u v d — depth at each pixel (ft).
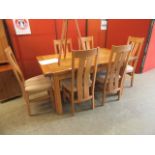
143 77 10.69
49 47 10.98
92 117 6.77
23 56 10.19
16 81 8.14
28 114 7.13
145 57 10.73
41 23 9.98
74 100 6.77
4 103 8.05
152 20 9.39
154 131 5.85
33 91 6.49
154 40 10.54
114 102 7.82
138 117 6.64
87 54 5.32
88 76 6.23
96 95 8.50
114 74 6.90
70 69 6.00
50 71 5.88
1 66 8.03
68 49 9.48
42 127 6.28
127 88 9.18
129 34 11.21
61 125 6.36
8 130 6.16
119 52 6.07
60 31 10.88
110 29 12.84
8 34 9.02
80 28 11.73
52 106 7.69
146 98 8.08
